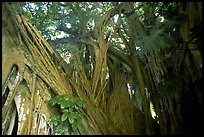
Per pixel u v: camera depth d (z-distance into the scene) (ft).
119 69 20.90
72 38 20.20
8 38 13.26
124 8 19.89
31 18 18.67
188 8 15.14
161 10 17.10
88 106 15.67
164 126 16.87
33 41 14.93
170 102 16.52
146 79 18.61
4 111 12.46
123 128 17.99
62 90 14.23
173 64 16.25
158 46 14.39
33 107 12.74
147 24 18.61
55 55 15.98
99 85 18.58
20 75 13.05
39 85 13.47
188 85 15.37
